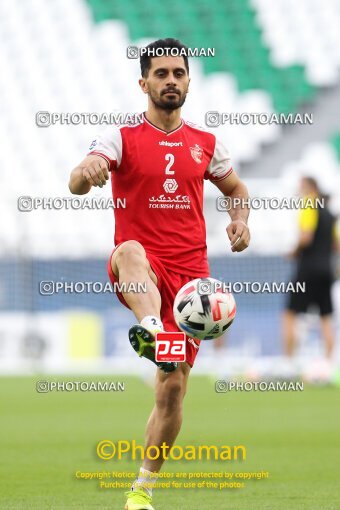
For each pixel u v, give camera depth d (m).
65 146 75.88
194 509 16.97
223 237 60.78
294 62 78.62
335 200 72.12
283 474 21.27
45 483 20.02
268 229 63.94
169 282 16.73
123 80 78.75
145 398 42.69
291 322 50.06
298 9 80.38
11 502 17.56
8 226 67.00
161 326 15.09
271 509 16.80
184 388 16.33
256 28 79.81
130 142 16.75
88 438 28.05
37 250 65.38
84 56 79.56
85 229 69.94
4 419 34.03
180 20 80.25
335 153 75.56
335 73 78.38
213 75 78.31
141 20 80.31
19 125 76.94
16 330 60.31
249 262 60.09
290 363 49.84
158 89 16.73
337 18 80.19
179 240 16.88
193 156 17.02
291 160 75.50
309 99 77.56
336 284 58.16
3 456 24.36
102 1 80.62
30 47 80.00
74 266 61.12
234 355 59.62
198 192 17.14
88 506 17.11
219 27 79.88
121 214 17.00
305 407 38.03
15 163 75.44
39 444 26.80
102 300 61.19
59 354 59.94
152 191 16.77
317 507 16.91
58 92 78.25
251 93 77.94
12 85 78.56
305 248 49.41
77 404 40.22
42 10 81.00
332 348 50.25
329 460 23.42
